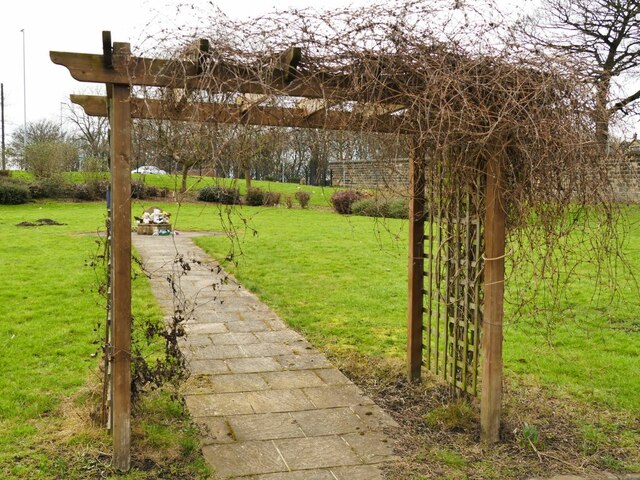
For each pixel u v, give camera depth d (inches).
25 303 302.5
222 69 127.0
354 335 258.7
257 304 318.3
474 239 161.0
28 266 414.9
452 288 173.0
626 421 170.2
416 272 192.7
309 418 169.2
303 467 140.0
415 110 134.9
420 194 184.2
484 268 152.3
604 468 141.3
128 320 134.2
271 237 606.2
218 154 132.3
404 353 232.5
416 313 195.0
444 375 177.9
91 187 1124.5
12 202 1051.9
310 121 143.2
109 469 136.2
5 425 157.5
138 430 153.3
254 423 165.0
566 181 133.8
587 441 154.9
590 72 136.1
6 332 248.4
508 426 161.3
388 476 136.0
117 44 122.6
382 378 203.2
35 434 152.4
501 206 145.8
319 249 522.9
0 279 363.3
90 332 250.5
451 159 153.2
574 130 129.0
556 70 131.3
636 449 151.8
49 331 250.4
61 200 1117.1
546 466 141.6
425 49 134.4
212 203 949.8
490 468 140.1
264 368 213.2
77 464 137.8
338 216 850.1
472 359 165.8
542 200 135.8
